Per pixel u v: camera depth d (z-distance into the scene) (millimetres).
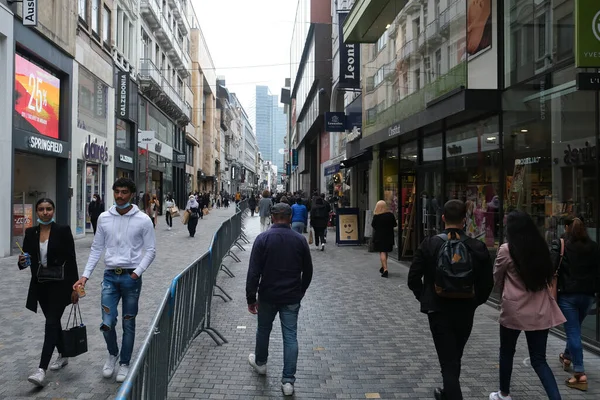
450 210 4012
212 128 66688
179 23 42031
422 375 5016
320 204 15641
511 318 4109
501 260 4250
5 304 7578
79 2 18969
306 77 38594
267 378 4871
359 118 18250
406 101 11555
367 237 16141
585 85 5453
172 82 40906
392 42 12695
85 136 19438
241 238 17766
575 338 4734
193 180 54781
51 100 16531
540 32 7203
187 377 4871
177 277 4547
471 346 5965
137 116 27859
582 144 6238
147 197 23359
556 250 4820
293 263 4641
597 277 4762
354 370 5141
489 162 8672
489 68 8398
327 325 6848
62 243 4805
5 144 13016
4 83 13016
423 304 4012
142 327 6605
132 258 4852
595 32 5285
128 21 27016
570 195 6504
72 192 17938
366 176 19156
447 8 9398
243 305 7945
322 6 31359
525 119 7531
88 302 7824
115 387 4598
